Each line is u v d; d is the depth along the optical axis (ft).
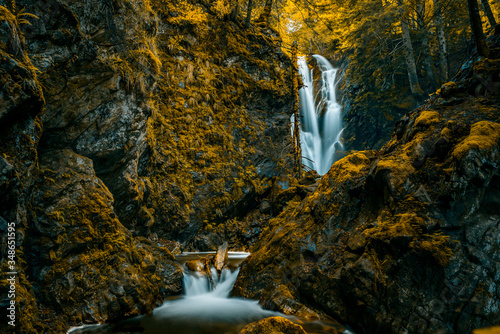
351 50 75.97
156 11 38.09
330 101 73.77
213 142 39.93
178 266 24.70
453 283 13.64
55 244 17.04
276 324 14.44
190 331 16.96
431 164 16.85
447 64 46.26
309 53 83.66
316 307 17.81
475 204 14.85
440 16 45.80
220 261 27.20
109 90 22.99
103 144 22.71
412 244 14.82
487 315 12.87
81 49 20.84
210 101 41.06
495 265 13.56
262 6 60.29
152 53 28.84
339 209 19.98
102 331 16.26
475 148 15.01
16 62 13.34
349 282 16.22
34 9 17.87
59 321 15.47
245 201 40.86
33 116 15.39
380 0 50.93
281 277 20.21
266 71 48.52
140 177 29.37
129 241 21.18
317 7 52.29
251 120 45.68
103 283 17.98
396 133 22.58
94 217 19.26
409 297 14.33
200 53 41.65
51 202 17.98
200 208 36.29
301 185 41.11
